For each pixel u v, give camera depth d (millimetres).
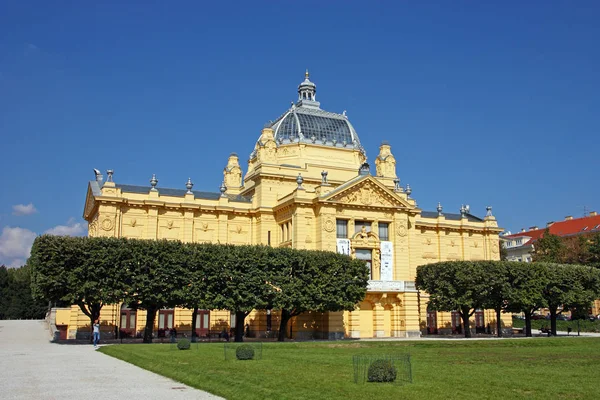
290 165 91562
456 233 104000
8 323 113062
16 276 152500
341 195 83000
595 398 24438
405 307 84125
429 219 102062
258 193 88938
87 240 61875
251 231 88062
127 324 76375
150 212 80688
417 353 49219
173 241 65938
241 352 40125
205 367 34781
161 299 61406
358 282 73375
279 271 68188
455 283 80000
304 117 97875
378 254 84750
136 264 62156
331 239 81312
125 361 41625
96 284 60125
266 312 81812
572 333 97312
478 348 56688
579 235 128125
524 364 39250
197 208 83562
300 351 49969
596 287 89250
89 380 30859
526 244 158500
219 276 64688
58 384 29312
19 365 38906
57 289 59938
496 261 81812
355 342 61031
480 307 81312
